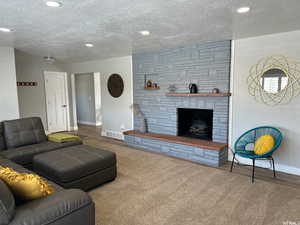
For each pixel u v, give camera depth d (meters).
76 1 2.05
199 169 3.41
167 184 2.87
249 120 3.55
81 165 2.55
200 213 2.19
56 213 1.32
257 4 2.12
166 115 4.63
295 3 2.09
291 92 3.13
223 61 3.68
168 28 2.95
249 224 2.01
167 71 4.48
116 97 5.69
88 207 1.52
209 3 2.10
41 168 2.66
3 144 3.28
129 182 2.94
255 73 3.41
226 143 3.81
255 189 2.70
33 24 2.76
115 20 2.62
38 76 6.01
